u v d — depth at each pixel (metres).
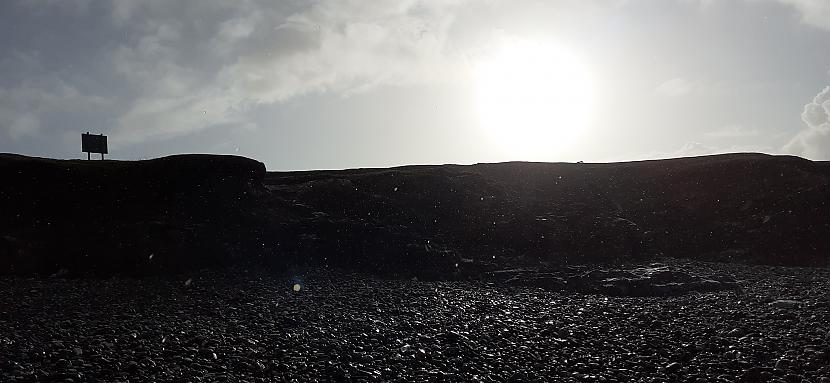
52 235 34.44
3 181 38.19
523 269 36.38
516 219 45.19
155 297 26.23
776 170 53.94
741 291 29.95
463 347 18.30
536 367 16.78
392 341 19.02
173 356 16.31
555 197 52.34
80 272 31.75
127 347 17.19
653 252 42.88
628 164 62.19
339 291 28.88
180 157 41.91
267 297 26.70
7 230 34.09
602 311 24.70
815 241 43.25
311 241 37.00
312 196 44.81
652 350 18.25
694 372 16.12
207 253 34.16
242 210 38.59
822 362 16.59
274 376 15.03
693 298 28.14
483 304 26.08
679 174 56.50
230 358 16.36
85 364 15.11
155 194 38.84
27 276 30.89
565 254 41.16
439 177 51.34
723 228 46.59
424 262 36.44
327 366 15.88
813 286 30.72
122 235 34.44
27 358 15.48
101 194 38.53
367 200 45.38
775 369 15.92
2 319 21.09
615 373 16.17
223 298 26.17
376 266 35.94
